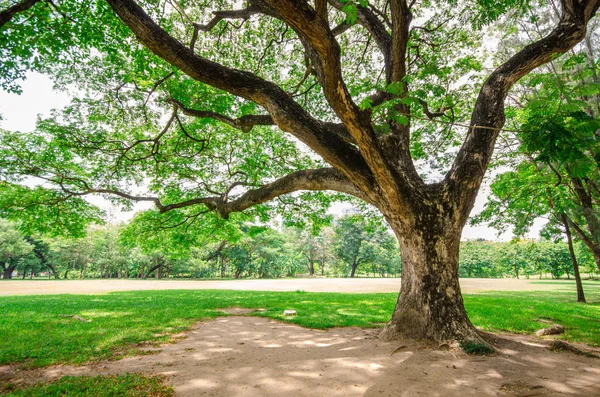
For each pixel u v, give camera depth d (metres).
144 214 14.84
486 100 6.38
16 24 7.59
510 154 14.48
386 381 4.15
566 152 3.64
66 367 4.91
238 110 11.38
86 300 14.21
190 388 3.97
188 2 10.10
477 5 8.09
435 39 10.41
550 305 12.78
